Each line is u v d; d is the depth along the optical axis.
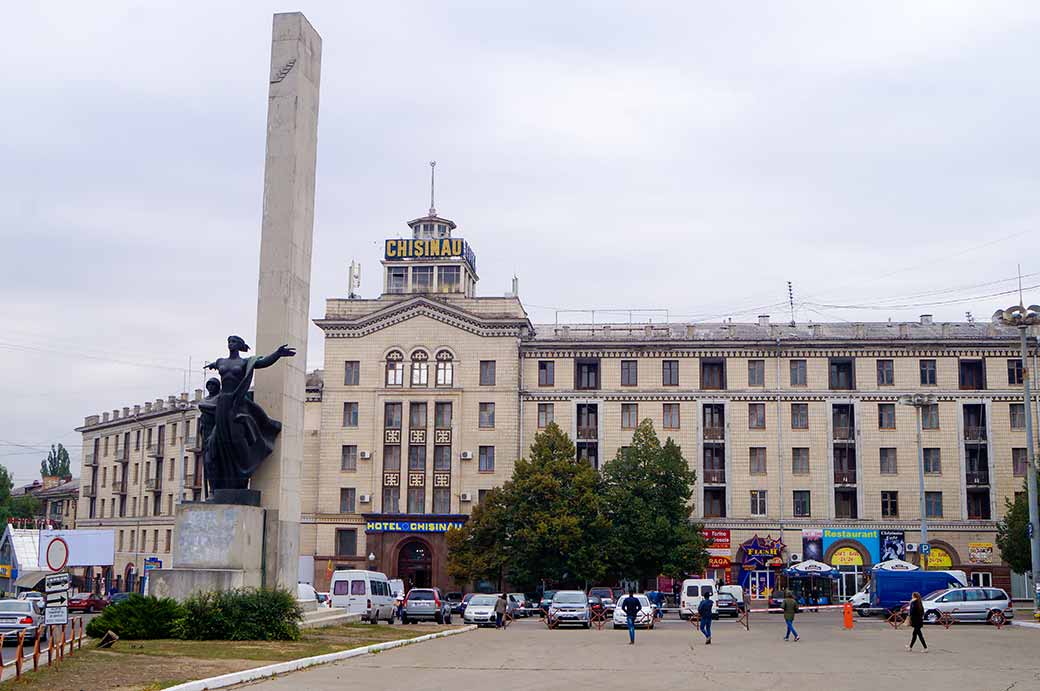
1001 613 53.09
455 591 77.62
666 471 75.44
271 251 37.78
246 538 34.56
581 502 72.81
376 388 83.62
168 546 98.31
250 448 35.53
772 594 79.44
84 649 27.72
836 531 80.25
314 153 40.47
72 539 69.12
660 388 83.12
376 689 21.97
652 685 23.97
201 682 21.23
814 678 26.08
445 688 22.45
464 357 83.50
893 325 86.00
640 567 74.38
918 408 70.62
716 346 83.00
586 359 84.00
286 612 32.47
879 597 62.31
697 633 47.31
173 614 31.44
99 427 115.00
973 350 81.31
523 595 70.56
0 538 84.12
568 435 81.69
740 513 81.19
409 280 87.50
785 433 81.88
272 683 22.67
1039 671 28.33
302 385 39.16
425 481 82.12
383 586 52.59
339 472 82.81
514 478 74.38
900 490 80.44
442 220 91.56
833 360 82.75
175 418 100.50
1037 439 80.19
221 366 35.72
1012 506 72.81
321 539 82.00
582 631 49.56
